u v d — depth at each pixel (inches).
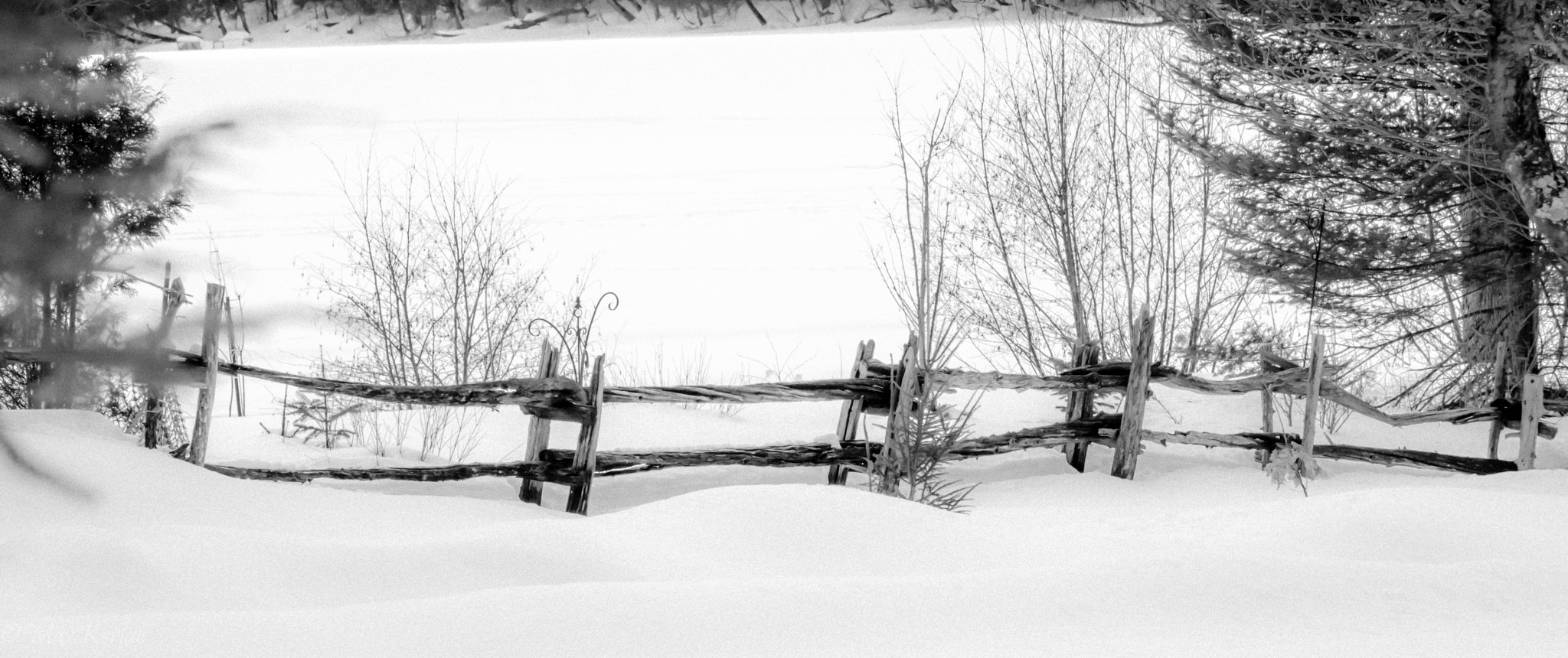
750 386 269.9
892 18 1489.9
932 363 273.1
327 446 298.7
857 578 151.1
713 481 291.1
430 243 430.3
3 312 36.0
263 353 377.7
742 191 842.8
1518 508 195.6
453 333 374.0
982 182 428.1
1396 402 388.8
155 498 187.5
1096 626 139.3
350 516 209.6
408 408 336.2
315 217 650.2
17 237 35.5
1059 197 411.2
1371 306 370.3
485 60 1374.3
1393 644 132.0
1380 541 183.0
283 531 193.0
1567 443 348.2
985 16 1211.9
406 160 873.5
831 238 693.3
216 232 605.3
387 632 128.3
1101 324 408.8
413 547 164.6
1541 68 334.6
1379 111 345.7
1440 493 203.5
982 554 179.9
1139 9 405.4
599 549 169.8
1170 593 149.4
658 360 414.6
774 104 1173.1
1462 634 136.3
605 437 327.6
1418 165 343.9
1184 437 306.5
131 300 38.4
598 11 1620.3
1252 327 395.2
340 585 153.9
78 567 141.0
